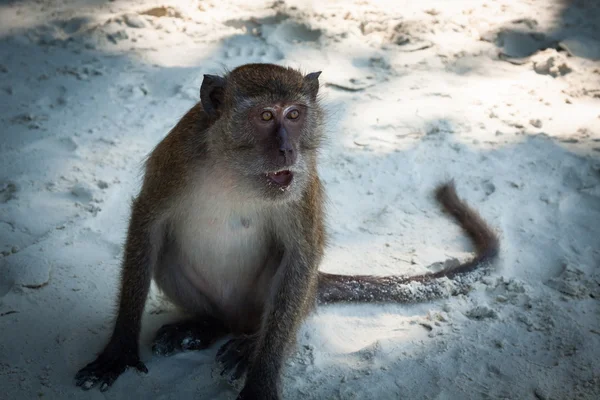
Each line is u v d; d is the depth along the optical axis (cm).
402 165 176
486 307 142
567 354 135
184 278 136
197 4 236
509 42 226
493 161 177
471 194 169
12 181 163
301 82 127
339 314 143
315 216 132
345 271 151
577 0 255
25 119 181
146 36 218
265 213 132
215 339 138
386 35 226
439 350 135
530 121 190
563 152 179
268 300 133
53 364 130
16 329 135
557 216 164
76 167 168
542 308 143
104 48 211
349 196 168
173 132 131
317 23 225
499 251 153
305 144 129
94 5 236
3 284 142
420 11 241
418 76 205
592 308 143
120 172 168
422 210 166
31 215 155
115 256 150
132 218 130
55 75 197
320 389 129
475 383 130
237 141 126
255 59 208
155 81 196
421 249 157
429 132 186
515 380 130
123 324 130
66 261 147
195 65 203
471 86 202
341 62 209
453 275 148
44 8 234
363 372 131
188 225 131
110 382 127
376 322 142
